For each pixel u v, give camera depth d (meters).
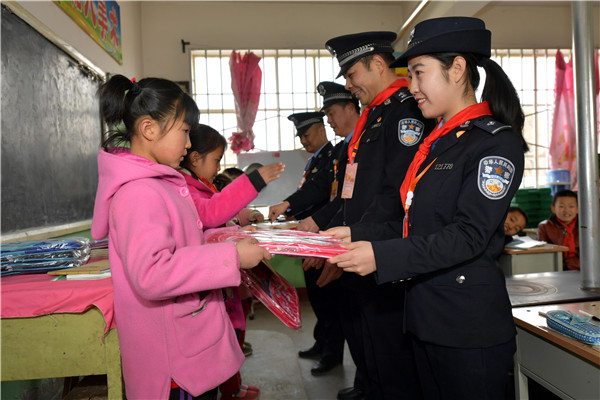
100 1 3.50
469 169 1.01
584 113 1.57
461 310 1.01
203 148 1.67
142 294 0.84
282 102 5.37
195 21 5.20
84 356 1.09
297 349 2.92
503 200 0.95
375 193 1.52
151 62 5.13
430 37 1.03
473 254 0.96
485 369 1.00
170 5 5.16
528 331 1.22
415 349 1.18
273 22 5.29
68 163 2.64
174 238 0.95
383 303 1.55
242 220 2.37
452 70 1.04
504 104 1.05
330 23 5.38
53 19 2.55
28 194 2.09
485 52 1.06
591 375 1.00
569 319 1.10
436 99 1.07
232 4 5.24
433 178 1.07
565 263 3.21
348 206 1.63
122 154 0.98
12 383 1.67
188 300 0.96
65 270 1.24
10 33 1.96
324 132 3.09
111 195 0.94
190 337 0.96
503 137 0.99
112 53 3.80
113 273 0.97
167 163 1.04
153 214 0.89
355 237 1.31
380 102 1.59
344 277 1.67
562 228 3.26
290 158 4.64
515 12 5.46
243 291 2.22
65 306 1.07
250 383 2.35
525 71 5.54
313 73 5.40
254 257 0.91
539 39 5.50
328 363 2.52
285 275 4.24
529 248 2.60
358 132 1.68
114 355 1.09
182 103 1.01
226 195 1.34
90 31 3.22
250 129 5.04
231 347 1.03
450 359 1.02
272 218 2.37
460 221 0.98
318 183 2.75
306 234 1.20
